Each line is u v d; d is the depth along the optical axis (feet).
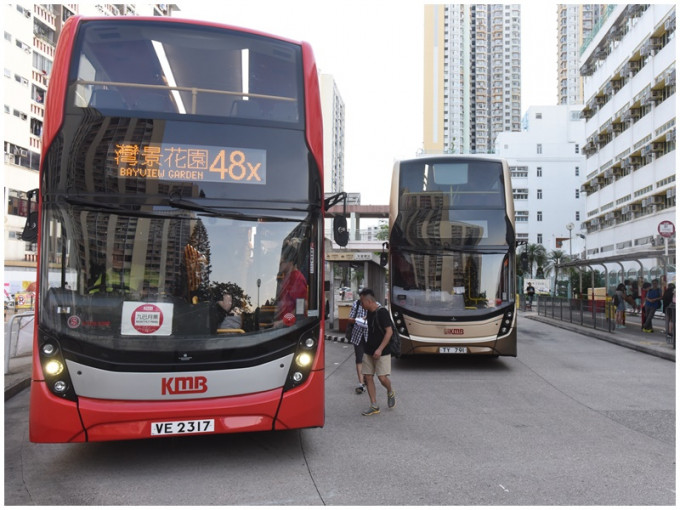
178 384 15.37
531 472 15.80
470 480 15.14
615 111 114.42
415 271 34.55
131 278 15.64
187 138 16.53
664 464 16.55
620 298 61.98
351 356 42.19
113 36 16.93
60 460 16.89
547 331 63.00
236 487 14.61
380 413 23.27
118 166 16.05
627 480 15.19
